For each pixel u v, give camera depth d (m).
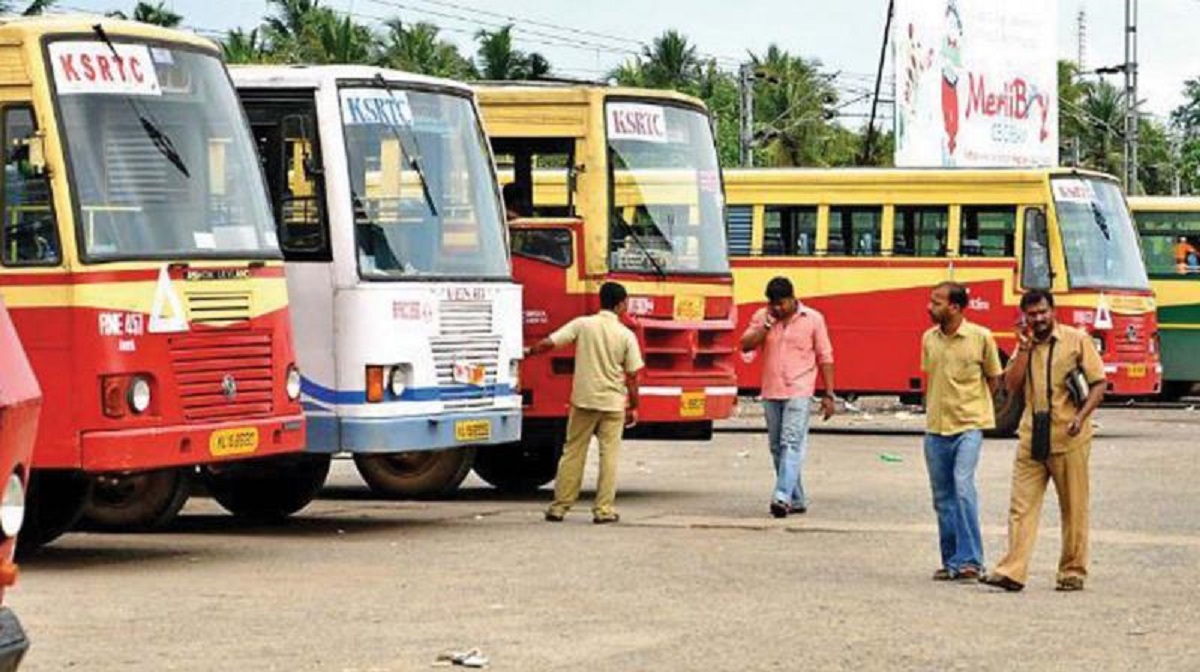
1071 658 13.04
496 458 25.02
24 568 17.06
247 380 17.45
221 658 12.76
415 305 19.98
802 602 15.34
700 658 12.88
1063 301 35.28
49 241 16.33
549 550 18.45
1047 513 22.64
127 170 16.81
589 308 23.50
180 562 17.53
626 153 23.95
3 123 16.47
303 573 16.80
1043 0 60.12
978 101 56.62
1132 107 74.12
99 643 13.27
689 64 87.94
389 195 20.16
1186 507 23.00
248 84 20.08
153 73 17.22
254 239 17.73
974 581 16.61
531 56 69.19
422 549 18.52
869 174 35.84
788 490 21.56
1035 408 16.16
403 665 12.54
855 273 35.97
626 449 32.53
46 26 16.55
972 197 35.47
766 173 36.34
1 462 8.34
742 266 36.41
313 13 67.19
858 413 42.75
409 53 69.19
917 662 12.81
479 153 21.22
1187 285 43.94
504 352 21.00
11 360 8.86
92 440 16.27
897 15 52.19
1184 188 100.69
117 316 16.42
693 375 24.25
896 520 21.31
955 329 16.77
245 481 21.02
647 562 17.64
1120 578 16.98
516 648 13.19
